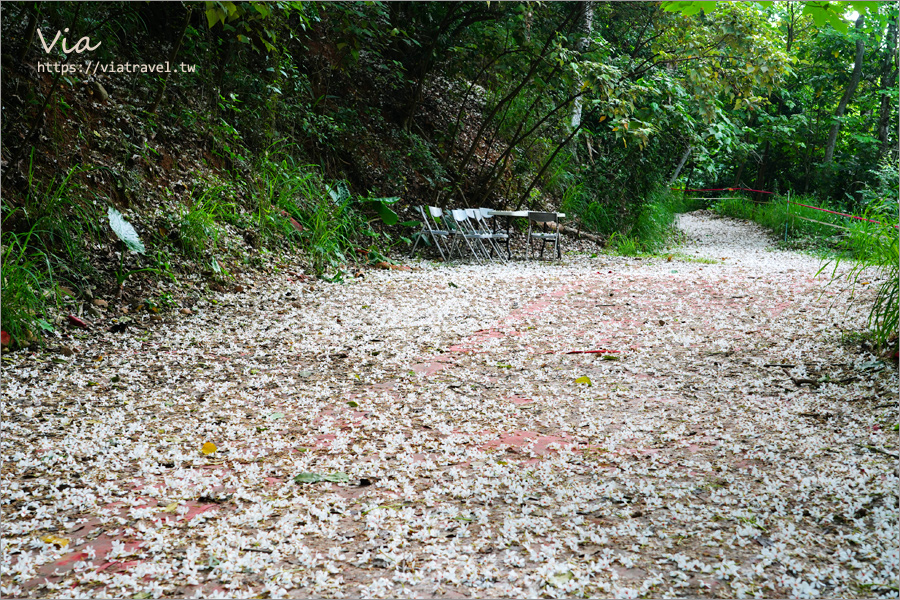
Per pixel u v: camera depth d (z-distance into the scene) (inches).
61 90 255.6
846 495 101.2
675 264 383.9
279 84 352.2
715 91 407.8
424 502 103.1
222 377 171.8
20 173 224.5
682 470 113.9
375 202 374.3
